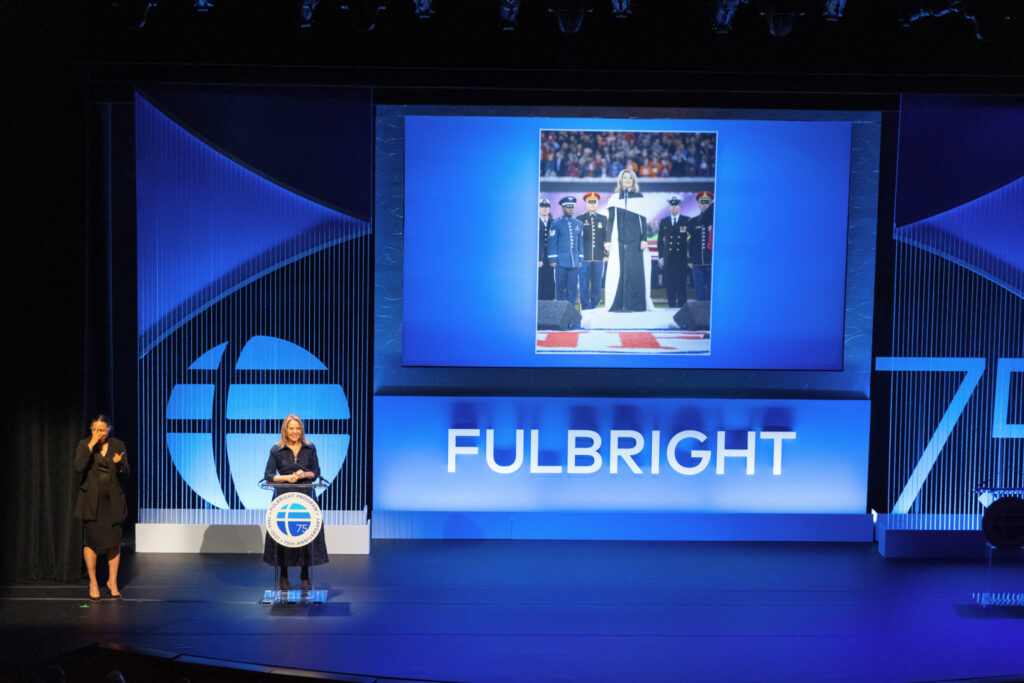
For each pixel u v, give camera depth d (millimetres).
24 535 7801
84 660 5652
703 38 7742
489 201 8758
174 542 8641
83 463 7316
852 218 8844
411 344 8859
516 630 6863
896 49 7750
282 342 8773
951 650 6598
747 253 8820
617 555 8555
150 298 8609
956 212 8703
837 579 8008
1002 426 8922
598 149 8727
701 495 8992
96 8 7637
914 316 8852
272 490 8898
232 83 7980
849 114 8727
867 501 9078
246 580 7910
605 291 8852
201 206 8555
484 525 8961
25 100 7598
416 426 8922
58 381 7785
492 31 7762
